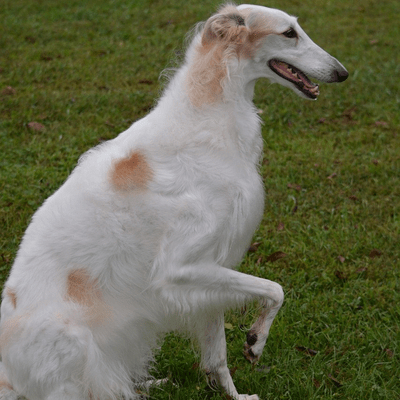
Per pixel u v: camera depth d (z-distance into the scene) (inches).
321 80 171.6
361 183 300.7
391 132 359.6
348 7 653.9
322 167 312.3
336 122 373.4
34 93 381.7
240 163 157.9
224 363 170.2
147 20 573.9
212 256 153.2
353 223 265.4
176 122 154.3
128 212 147.3
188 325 164.9
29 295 144.0
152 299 153.6
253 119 163.2
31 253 148.3
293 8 634.2
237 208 155.1
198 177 150.4
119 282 149.3
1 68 422.3
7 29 517.7
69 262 146.1
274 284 156.5
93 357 144.3
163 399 172.6
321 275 229.0
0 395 143.9
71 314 143.1
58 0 622.5
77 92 391.2
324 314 206.4
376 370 182.5
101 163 153.8
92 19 570.9
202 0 642.8
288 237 254.1
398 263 237.3
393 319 207.2
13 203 261.1
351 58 486.0
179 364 185.5
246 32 157.3
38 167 292.0
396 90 422.0
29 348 140.2
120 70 441.1
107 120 350.3
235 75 158.1
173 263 148.6
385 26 589.0
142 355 161.3
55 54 466.9
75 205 149.3
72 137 327.3
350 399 171.2
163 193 148.4
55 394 141.6
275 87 411.2
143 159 150.9
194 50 162.4
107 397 151.1
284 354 187.6
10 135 327.9
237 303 159.8
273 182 294.5
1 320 147.8
